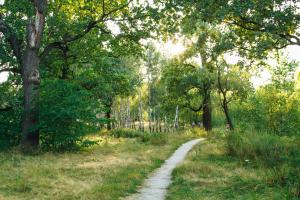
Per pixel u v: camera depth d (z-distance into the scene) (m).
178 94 53.59
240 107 29.28
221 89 43.62
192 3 19.34
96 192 10.91
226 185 12.46
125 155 20.94
